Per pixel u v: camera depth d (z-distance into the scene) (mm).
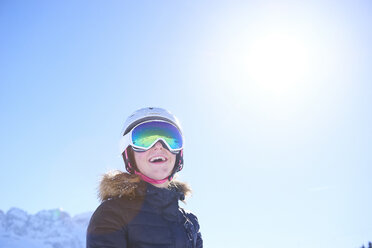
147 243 2312
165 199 2518
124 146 2770
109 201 2418
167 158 2732
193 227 2699
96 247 2219
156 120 2750
